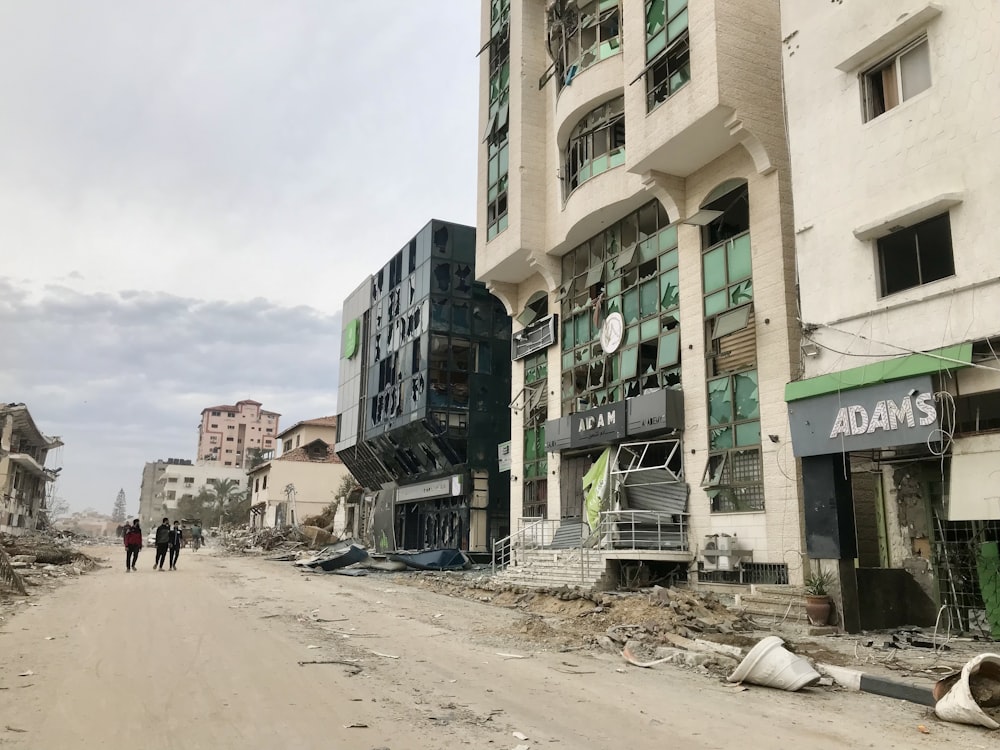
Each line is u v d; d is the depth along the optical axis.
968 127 11.28
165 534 24.86
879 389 12.08
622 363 22.62
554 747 5.53
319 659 8.90
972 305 10.97
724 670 8.99
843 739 6.05
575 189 24.03
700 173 19.53
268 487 69.62
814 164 13.91
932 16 11.88
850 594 12.60
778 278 16.83
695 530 18.70
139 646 9.45
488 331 38.59
